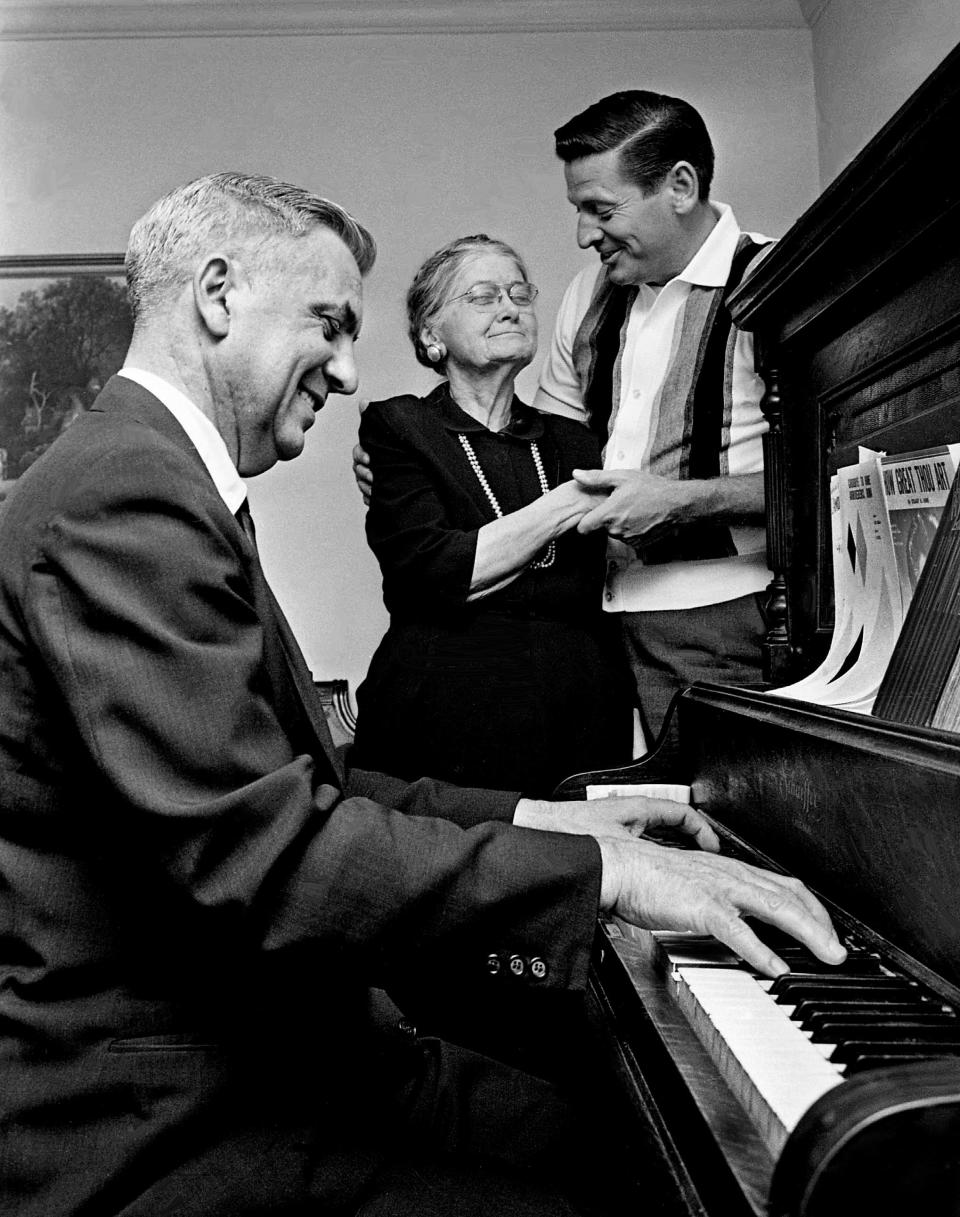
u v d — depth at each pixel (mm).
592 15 3871
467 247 2252
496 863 984
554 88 3910
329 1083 1143
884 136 1131
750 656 2256
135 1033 1026
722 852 1353
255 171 3918
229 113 3920
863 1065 723
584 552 2201
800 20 3889
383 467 2201
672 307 2338
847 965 923
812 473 1637
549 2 3846
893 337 1330
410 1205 1022
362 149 3918
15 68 3947
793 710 1215
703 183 2307
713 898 954
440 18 3875
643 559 2311
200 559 1003
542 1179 1089
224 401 1237
